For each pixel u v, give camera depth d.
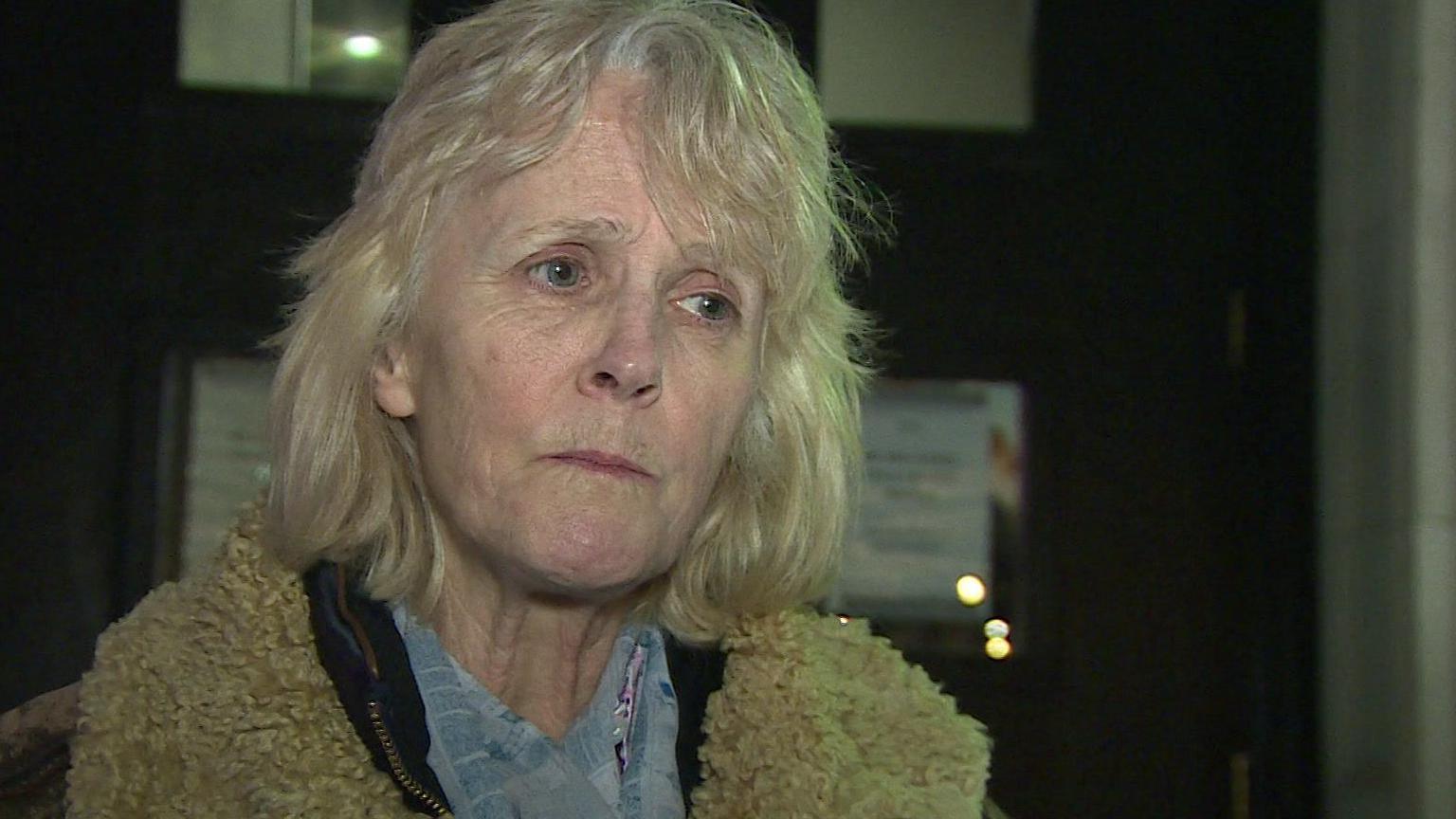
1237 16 2.30
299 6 2.25
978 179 2.29
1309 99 2.17
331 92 2.25
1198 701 2.24
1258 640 2.20
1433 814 1.91
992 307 2.28
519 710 0.93
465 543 0.91
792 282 0.92
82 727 0.87
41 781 0.94
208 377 2.21
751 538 0.97
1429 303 1.96
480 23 0.88
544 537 0.83
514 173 0.85
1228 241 2.30
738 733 0.93
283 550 0.89
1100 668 2.25
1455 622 1.93
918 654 2.23
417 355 0.89
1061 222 2.30
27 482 2.16
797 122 0.93
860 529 2.25
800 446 0.98
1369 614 2.04
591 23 0.88
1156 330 2.29
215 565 0.92
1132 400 2.28
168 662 0.88
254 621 0.88
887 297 2.27
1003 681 2.23
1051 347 2.28
